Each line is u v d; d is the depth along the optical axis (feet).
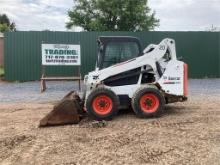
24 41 32.68
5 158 10.92
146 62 16.06
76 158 10.72
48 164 10.32
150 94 15.58
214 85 28.35
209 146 11.49
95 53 33.01
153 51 16.08
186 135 12.79
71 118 14.75
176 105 18.85
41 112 17.65
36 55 32.86
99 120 15.28
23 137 12.92
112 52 16.43
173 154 10.84
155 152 11.05
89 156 10.86
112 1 64.95
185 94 16.29
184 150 11.17
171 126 14.15
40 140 12.55
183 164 10.03
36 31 32.71
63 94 24.09
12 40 32.60
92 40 32.99
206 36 34.04
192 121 14.96
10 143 12.26
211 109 17.65
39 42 32.81
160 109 15.66
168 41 16.06
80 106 15.96
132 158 10.61
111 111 15.35
